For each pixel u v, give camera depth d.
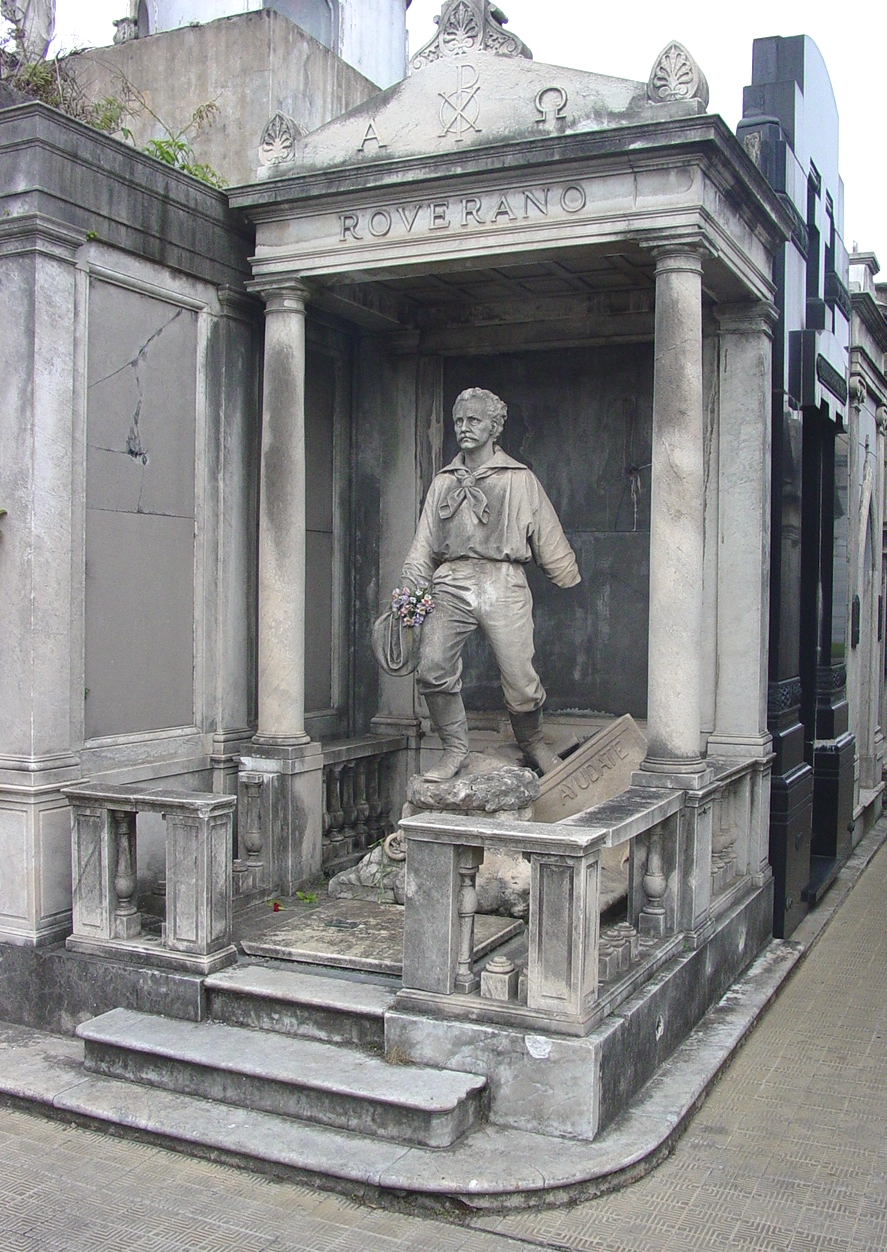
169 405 6.49
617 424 7.80
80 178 5.76
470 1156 4.36
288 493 6.74
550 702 8.00
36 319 5.53
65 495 5.72
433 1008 4.78
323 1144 4.46
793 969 7.01
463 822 4.81
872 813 11.96
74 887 5.60
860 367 10.52
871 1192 4.39
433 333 8.09
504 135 6.12
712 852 6.76
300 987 5.17
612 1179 4.32
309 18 9.95
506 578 6.75
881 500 12.61
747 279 6.62
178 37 8.69
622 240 5.88
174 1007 5.30
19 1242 4.00
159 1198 4.28
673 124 5.62
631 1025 4.87
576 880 4.53
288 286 6.68
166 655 6.50
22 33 7.43
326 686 7.98
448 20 6.27
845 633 10.38
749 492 7.07
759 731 7.11
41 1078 5.05
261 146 6.68
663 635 5.84
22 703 5.60
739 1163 4.59
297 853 6.79
